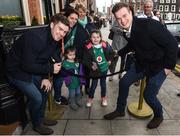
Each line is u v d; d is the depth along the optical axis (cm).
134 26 268
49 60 292
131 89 460
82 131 311
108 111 368
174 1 4878
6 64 264
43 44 246
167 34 263
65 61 364
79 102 403
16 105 298
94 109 376
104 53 367
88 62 361
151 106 309
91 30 399
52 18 247
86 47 361
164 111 364
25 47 241
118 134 303
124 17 263
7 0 495
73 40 367
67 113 363
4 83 287
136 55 296
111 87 477
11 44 296
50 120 332
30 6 580
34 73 260
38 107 286
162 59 282
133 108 363
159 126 320
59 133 307
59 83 373
